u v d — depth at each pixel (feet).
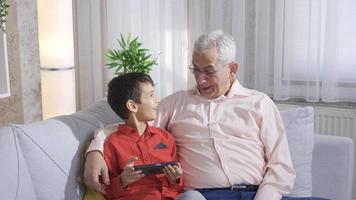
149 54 9.53
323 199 5.19
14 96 7.60
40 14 8.98
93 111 5.82
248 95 5.76
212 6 9.08
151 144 5.22
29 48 8.04
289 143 5.96
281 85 8.93
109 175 4.93
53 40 9.07
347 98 8.82
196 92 5.92
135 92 5.08
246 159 5.44
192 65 5.75
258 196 5.02
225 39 5.60
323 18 8.48
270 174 5.27
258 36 8.94
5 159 4.29
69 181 4.78
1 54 7.11
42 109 9.06
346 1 8.43
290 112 6.17
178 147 5.69
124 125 5.24
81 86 10.35
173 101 5.94
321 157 6.41
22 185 4.38
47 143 4.71
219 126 5.59
